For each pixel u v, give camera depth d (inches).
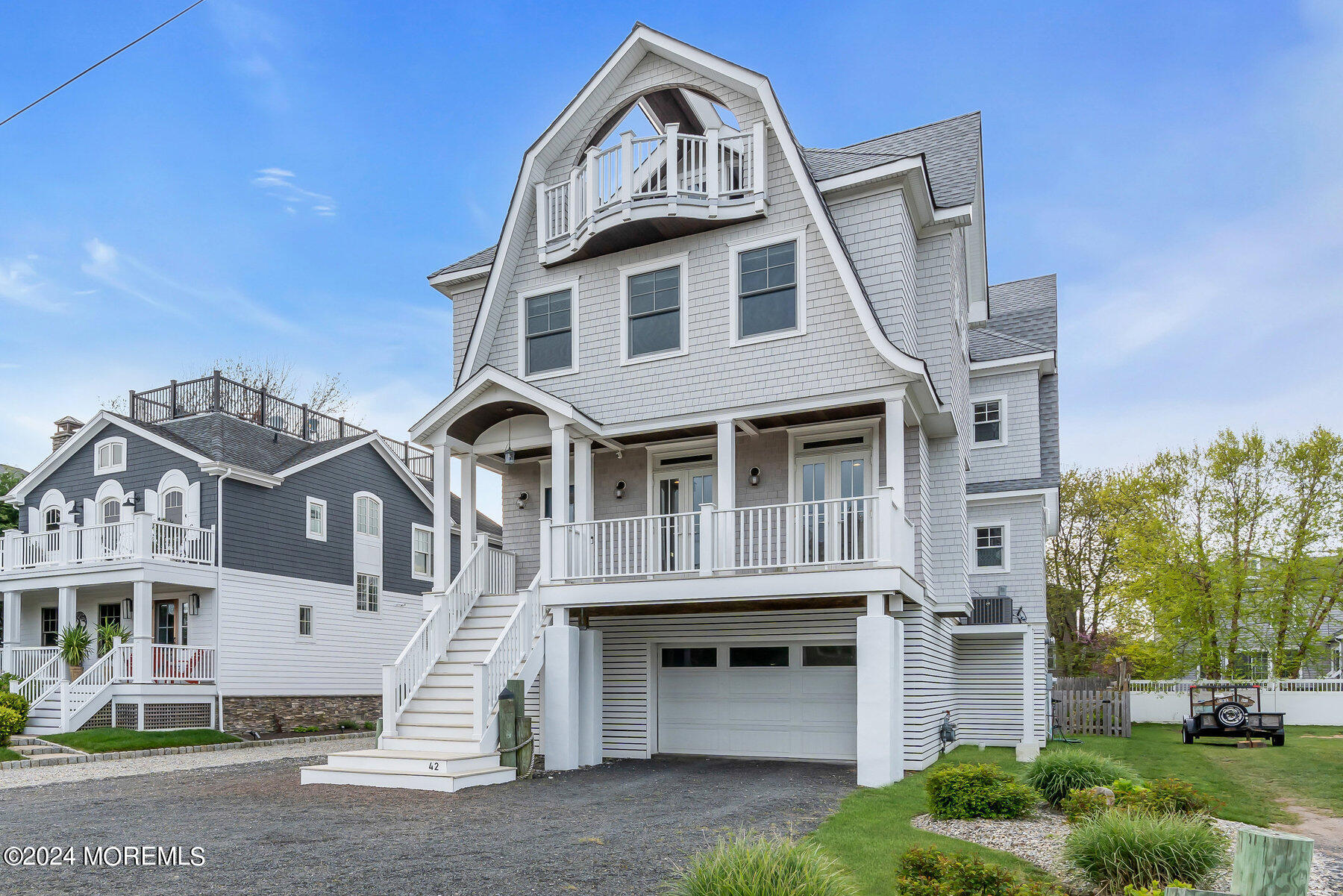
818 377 533.0
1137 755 639.8
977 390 855.7
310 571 992.9
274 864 279.1
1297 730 903.1
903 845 302.2
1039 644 785.6
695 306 579.2
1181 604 1079.6
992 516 822.5
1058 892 229.8
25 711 757.3
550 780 471.8
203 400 1018.1
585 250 606.5
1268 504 1077.8
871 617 465.1
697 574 511.8
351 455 1075.3
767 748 567.8
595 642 554.9
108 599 966.4
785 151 543.2
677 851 294.4
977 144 664.4
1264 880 161.3
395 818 358.9
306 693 967.6
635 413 585.6
